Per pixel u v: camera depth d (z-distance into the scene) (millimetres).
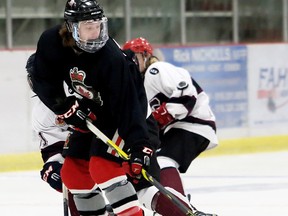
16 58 23672
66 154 11477
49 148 12781
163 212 12016
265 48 28109
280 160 24609
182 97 12891
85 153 11375
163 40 27219
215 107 26953
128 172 11273
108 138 10867
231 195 17969
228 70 27281
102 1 25906
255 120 27859
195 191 18609
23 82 23766
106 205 13133
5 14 24688
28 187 19609
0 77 23453
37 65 10984
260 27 29062
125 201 10992
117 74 10633
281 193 18203
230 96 27281
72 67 10812
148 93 13203
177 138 13219
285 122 28578
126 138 10734
